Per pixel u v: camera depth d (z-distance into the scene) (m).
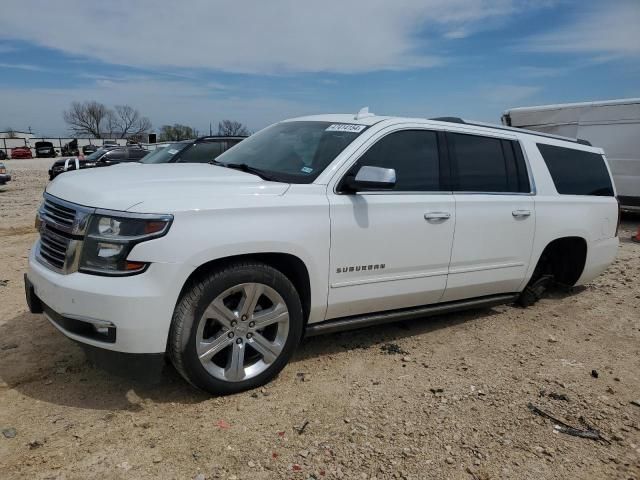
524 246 4.83
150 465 2.69
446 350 4.32
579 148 5.61
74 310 2.99
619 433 3.19
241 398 3.37
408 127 4.16
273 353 3.49
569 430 3.20
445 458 2.86
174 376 3.63
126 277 2.95
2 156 54.38
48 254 3.31
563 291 6.17
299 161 3.93
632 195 11.91
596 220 5.52
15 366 3.68
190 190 3.22
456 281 4.40
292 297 3.48
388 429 3.11
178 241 3.00
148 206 3.00
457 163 4.41
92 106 91.12
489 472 2.77
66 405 3.21
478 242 4.45
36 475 2.57
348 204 3.69
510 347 4.45
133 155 20.39
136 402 3.28
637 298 6.01
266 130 4.87
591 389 3.76
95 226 3.01
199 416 3.15
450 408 3.38
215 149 10.30
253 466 2.71
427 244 4.11
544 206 4.96
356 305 3.89
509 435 3.11
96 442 2.86
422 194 4.12
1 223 10.62
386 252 3.89
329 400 3.41
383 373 3.84
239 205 3.23
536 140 5.16
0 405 3.18
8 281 5.81
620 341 4.71
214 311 3.20
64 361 3.78
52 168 23.19
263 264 3.34
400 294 4.08
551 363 4.17
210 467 2.69
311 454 2.83
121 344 2.96
